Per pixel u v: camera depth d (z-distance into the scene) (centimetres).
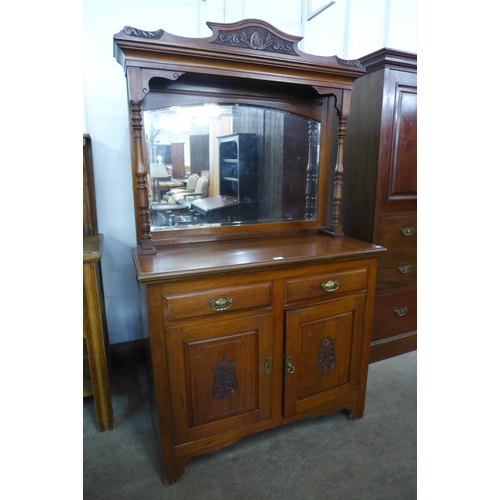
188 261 126
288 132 165
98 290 148
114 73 170
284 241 160
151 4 167
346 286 145
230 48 126
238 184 160
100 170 177
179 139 148
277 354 139
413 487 129
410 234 203
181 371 124
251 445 149
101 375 150
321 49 205
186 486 129
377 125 181
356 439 152
